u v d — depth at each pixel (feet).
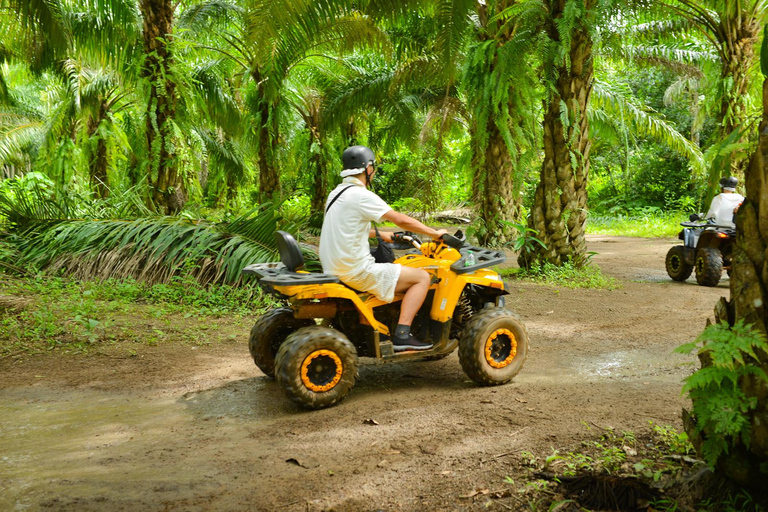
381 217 13.74
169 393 14.80
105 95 48.11
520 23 30.30
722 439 8.29
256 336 15.33
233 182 64.28
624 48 47.11
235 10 38.73
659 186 79.92
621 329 20.43
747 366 7.93
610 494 9.09
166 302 24.50
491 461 10.43
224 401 14.16
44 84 68.90
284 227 27.40
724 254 29.50
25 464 10.74
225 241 27.17
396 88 46.34
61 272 27.81
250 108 42.88
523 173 30.25
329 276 13.62
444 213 67.51
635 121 52.13
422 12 34.88
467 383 15.15
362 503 9.21
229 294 24.91
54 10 32.14
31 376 16.08
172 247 27.30
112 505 9.21
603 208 85.46
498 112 30.22
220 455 11.09
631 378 15.08
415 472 10.14
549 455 10.56
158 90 30.86
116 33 35.73
